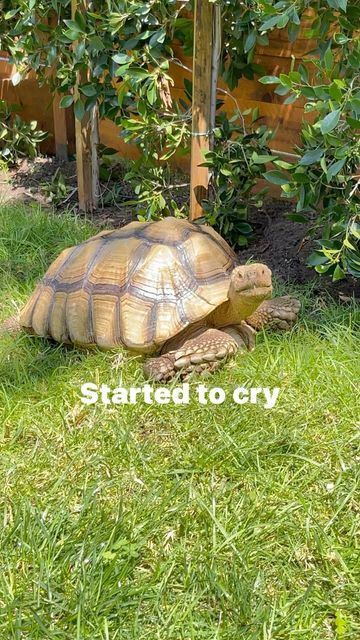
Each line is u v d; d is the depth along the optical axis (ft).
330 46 4.60
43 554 2.86
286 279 5.06
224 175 5.32
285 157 5.83
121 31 5.46
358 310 4.42
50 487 3.27
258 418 3.60
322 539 2.97
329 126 3.76
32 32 6.31
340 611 2.69
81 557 2.83
